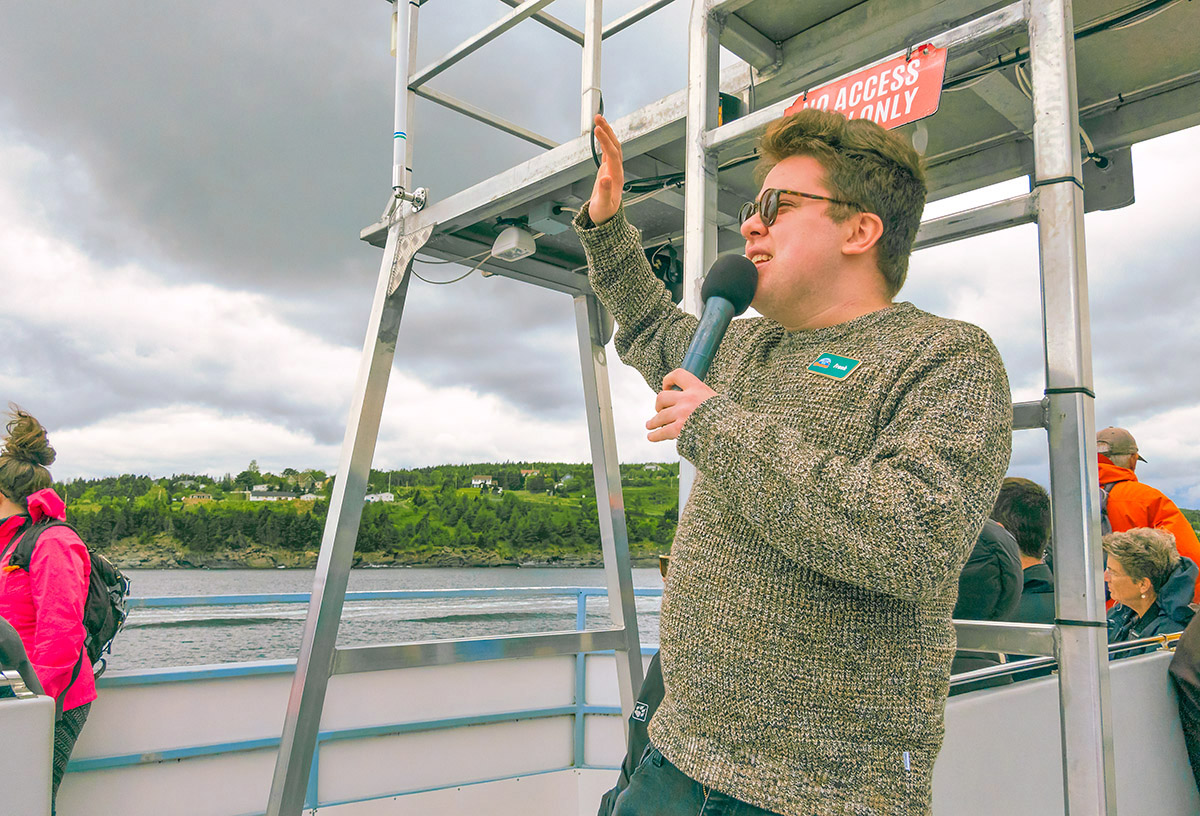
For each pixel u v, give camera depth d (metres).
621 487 3.09
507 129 2.71
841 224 0.84
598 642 2.79
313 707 2.07
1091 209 2.19
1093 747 0.94
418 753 3.03
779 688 0.69
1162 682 1.36
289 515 67.38
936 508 0.58
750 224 0.89
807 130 0.88
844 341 0.82
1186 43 1.74
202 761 2.62
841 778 0.67
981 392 0.68
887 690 0.68
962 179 2.27
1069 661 0.98
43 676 2.01
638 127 1.88
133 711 2.53
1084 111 2.07
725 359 1.00
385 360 2.41
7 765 0.91
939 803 0.86
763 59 1.81
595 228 1.24
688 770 0.73
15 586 2.11
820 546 0.60
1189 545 2.86
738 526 0.75
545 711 3.32
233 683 2.71
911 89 1.18
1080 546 0.97
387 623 29.22
